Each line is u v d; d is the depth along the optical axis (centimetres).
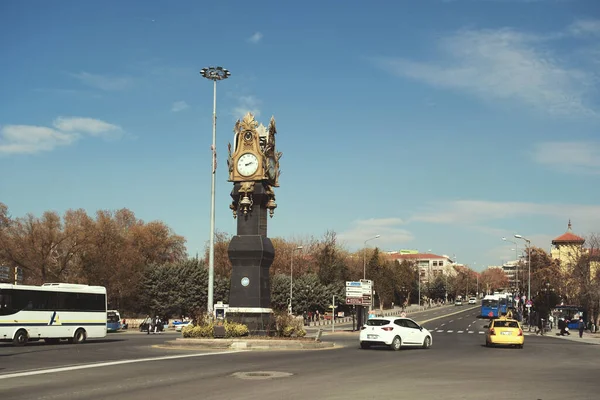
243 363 2314
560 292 8994
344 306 10838
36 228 7762
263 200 3581
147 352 2864
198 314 3659
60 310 3712
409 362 2494
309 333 5750
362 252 14450
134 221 10775
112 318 6525
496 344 3834
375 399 1436
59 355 2669
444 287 19188
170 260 10706
